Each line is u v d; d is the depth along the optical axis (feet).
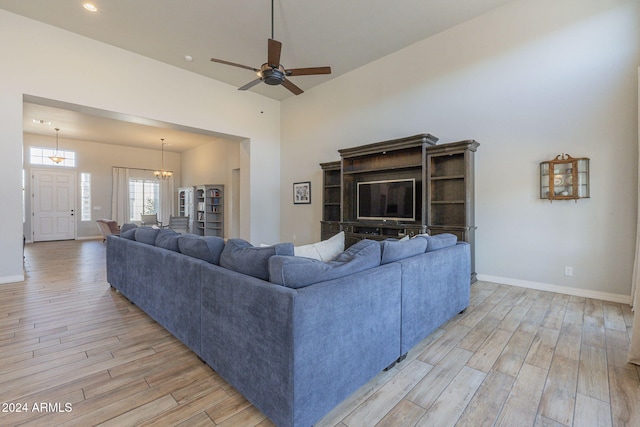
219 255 6.61
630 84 9.82
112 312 9.44
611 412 4.91
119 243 10.75
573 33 10.81
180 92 17.46
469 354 6.83
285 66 17.35
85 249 22.66
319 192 20.21
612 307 9.70
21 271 13.07
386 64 16.31
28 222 26.89
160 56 16.12
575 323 8.47
